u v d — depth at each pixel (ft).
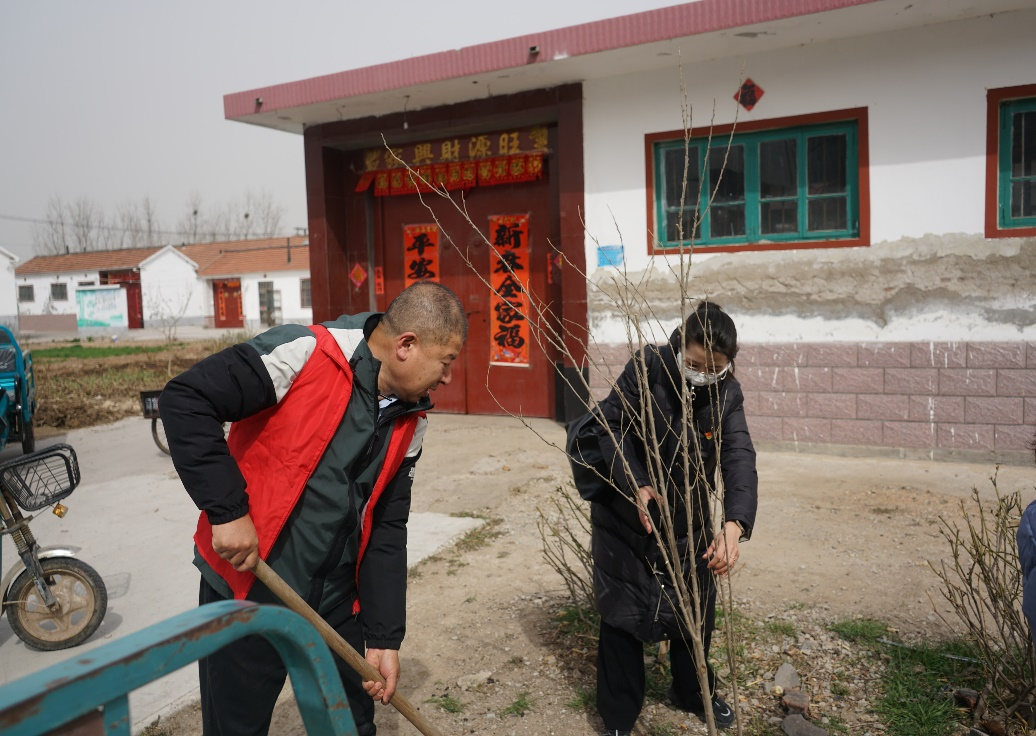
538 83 24.52
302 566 6.61
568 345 24.93
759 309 22.31
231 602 3.41
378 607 7.19
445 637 11.65
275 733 9.43
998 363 20.03
